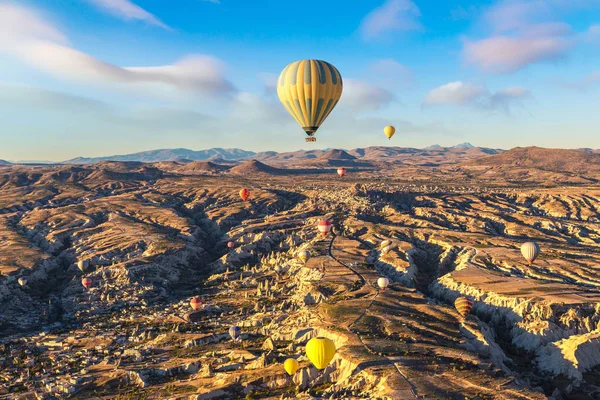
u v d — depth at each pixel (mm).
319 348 100438
